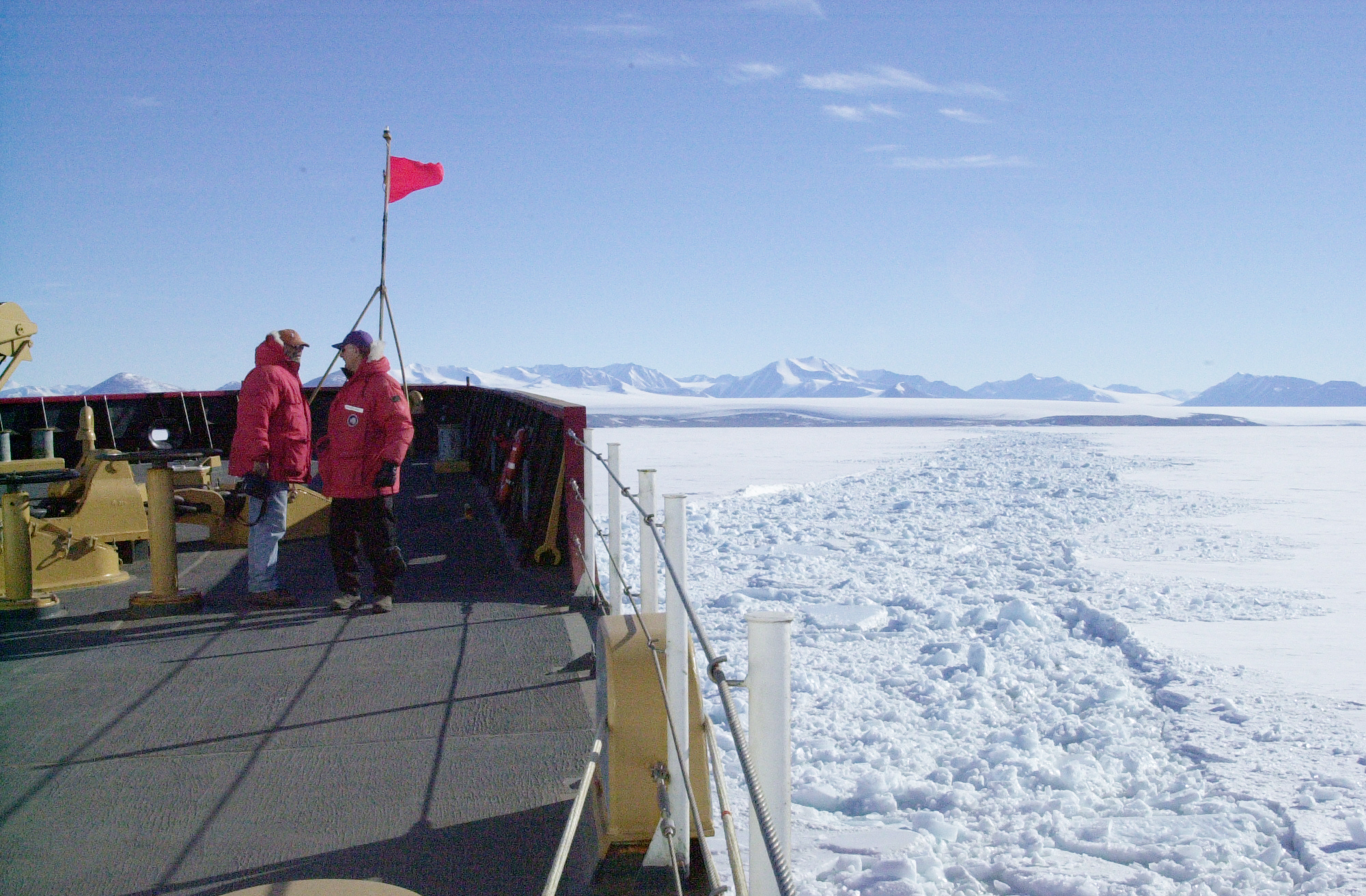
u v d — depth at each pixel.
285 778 3.30
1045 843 3.43
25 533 5.40
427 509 9.40
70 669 4.48
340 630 5.13
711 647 1.74
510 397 9.79
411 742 3.60
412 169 9.12
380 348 5.51
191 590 5.72
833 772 4.09
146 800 3.12
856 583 8.51
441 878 2.64
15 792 3.19
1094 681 5.46
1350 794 3.77
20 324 7.25
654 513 3.56
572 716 3.86
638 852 2.68
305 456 5.79
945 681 5.50
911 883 3.03
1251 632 6.78
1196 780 4.00
